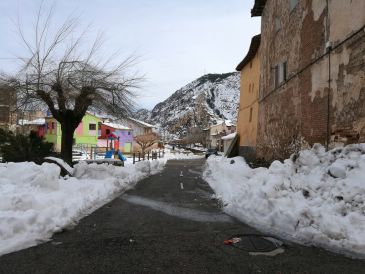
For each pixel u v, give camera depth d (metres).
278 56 18.95
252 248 6.39
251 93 28.48
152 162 26.98
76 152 38.75
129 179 16.53
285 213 7.52
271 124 20.33
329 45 11.78
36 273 5.18
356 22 10.12
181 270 5.33
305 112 14.17
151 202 11.16
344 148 9.87
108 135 37.06
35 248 6.29
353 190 7.79
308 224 7.01
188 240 6.88
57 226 7.54
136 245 6.53
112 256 5.91
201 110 172.50
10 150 16.69
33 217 7.18
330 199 7.77
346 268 5.43
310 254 6.06
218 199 11.68
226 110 183.50
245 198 9.24
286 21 17.42
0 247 6.12
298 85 15.19
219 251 6.21
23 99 15.99
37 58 16.16
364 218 6.77
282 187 8.83
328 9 12.07
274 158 19.08
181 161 41.59
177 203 11.04
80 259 5.76
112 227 7.83
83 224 8.03
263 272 5.27
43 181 10.87
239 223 8.27
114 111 17.08
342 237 6.44
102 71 16.73
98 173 15.91
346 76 10.69
